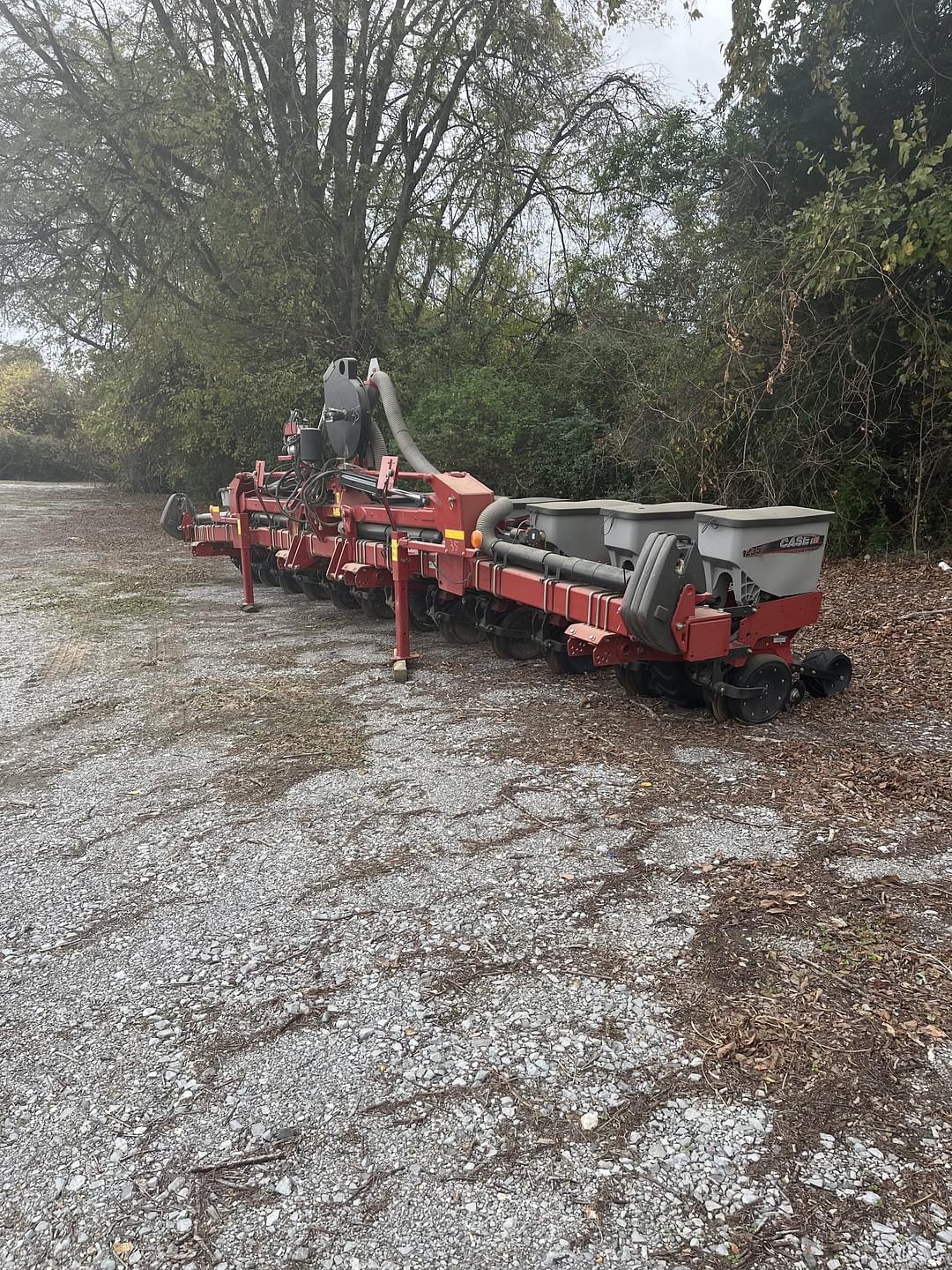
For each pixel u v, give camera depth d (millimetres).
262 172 14758
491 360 15641
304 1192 2039
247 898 3324
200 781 4496
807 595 5008
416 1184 2047
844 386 9023
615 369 13055
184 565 12688
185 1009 2693
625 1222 1931
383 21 15328
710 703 5074
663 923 3061
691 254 11773
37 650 7523
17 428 39406
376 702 5781
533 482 13273
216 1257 1883
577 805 4031
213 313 15039
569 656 6219
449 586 6527
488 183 16141
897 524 9664
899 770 4293
